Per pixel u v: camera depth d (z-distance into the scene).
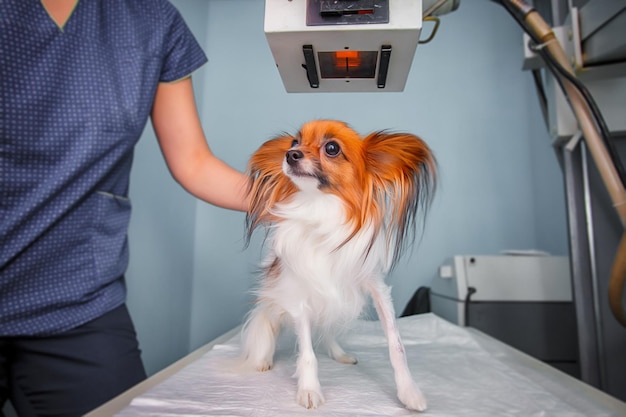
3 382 0.96
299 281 0.90
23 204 0.90
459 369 1.02
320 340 1.11
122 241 1.12
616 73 1.11
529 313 1.57
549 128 1.38
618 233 1.26
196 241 2.42
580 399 0.82
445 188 2.31
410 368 1.03
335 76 0.82
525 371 1.02
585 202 1.30
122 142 1.05
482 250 2.26
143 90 1.09
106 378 1.00
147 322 1.92
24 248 0.91
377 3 0.70
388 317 0.87
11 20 0.90
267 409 0.75
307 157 0.88
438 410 0.76
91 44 1.02
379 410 0.76
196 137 1.21
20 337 0.94
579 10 1.11
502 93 2.37
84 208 1.01
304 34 0.72
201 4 2.49
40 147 0.92
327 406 0.77
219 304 2.36
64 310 0.98
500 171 2.30
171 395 0.82
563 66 1.05
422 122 2.38
